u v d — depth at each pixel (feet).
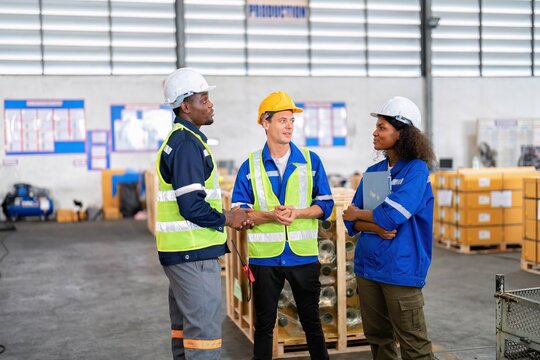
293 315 12.07
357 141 45.16
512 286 18.43
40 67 40.40
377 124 8.43
